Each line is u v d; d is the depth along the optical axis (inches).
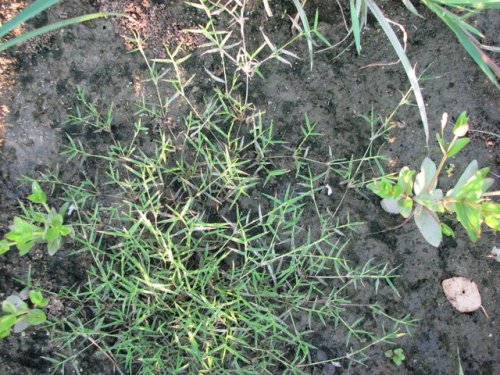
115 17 10.1
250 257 9.8
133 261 9.6
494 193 9.4
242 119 10.4
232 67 10.4
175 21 10.3
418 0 10.5
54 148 10.2
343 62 10.5
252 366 10.1
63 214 9.9
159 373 9.9
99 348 9.7
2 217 10.1
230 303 9.5
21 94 10.1
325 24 10.5
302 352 10.5
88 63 10.2
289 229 10.5
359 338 10.2
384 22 9.5
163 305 10.0
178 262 9.5
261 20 10.4
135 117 10.3
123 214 10.1
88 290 10.2
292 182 10.5
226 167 10.4
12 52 10.0
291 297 10.1
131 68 10.2
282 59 9.8
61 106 10.2
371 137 10.4
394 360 10.4
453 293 10.5
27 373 10.1
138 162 9.8
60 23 8.8
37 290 9.9
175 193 10.4
